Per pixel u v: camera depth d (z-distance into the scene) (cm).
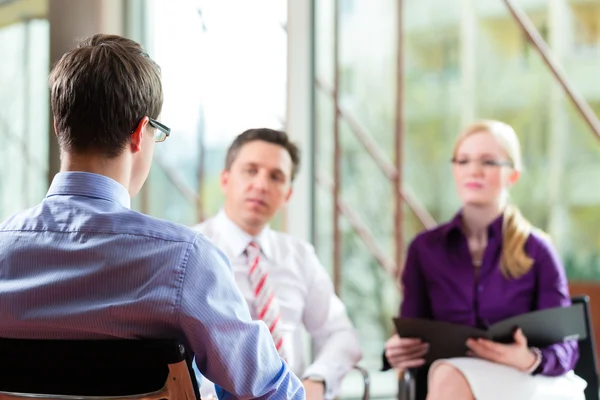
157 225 107
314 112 301
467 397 202
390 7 571
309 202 299
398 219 483
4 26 307
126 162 113
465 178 232
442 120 661
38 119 296
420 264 239
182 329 104
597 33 590
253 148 225
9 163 307
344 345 230
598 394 221
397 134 484
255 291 219
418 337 211
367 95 590
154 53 312
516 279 226
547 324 204
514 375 204
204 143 319
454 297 230
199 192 334
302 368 231
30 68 298
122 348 100
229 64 305
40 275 106
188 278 104
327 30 408
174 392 102
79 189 110
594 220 614
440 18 650
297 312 230
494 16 636
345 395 367
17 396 104
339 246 402
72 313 103
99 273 104
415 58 659
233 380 106
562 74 488
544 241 230
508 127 238
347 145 531
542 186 629
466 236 236
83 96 109
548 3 604
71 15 279
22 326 105
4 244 108
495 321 226
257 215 222
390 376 424
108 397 101
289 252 236
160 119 120
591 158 614
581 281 343
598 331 335
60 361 103
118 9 293
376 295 490
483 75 646
